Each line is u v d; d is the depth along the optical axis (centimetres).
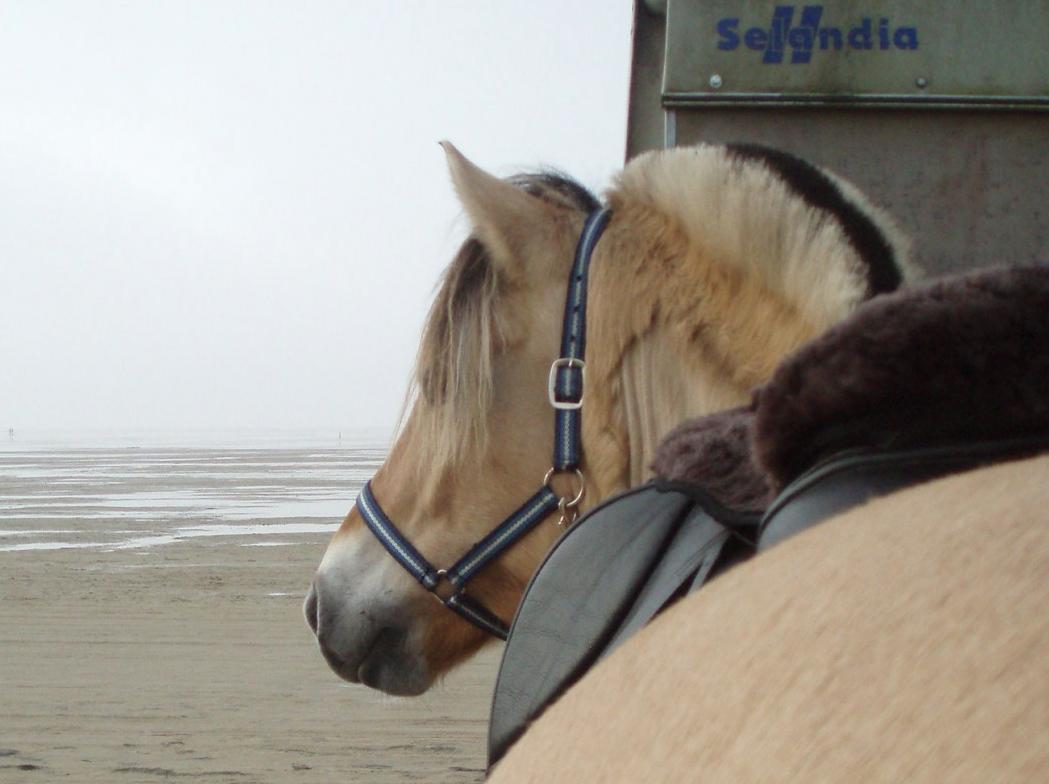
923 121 230
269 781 572
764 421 72
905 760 32
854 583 43
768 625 45
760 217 154
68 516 2552
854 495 65
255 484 4181
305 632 995
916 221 230
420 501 185
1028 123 228
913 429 65
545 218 176
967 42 226
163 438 17138
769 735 38
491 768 122
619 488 166
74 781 575
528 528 174
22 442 14038
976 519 43
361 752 621
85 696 754
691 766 41
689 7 231
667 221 167
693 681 46
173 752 623
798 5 228
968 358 62
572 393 169
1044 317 62
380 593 188
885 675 36
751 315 153
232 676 812
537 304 174
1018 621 34
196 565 1539
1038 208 228
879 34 227
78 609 1132
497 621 183
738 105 230
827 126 231
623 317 166
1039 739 29
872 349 64
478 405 173
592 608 114
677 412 160
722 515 102
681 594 104
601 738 52
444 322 179
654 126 268
